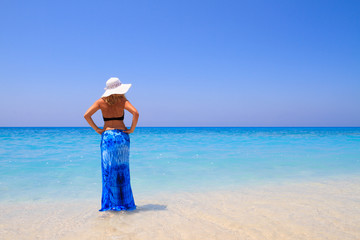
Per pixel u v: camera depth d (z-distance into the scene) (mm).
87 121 3686
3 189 5066
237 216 3428
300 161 8812
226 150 12430
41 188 5184
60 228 3029
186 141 19750
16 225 3137
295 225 3047
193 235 2785
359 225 3035
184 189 5141
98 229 2988
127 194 3746
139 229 2979
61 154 10523
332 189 4988
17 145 14789
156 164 8203
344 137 26203
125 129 3783
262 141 19656
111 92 3566
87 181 5848
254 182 5738
